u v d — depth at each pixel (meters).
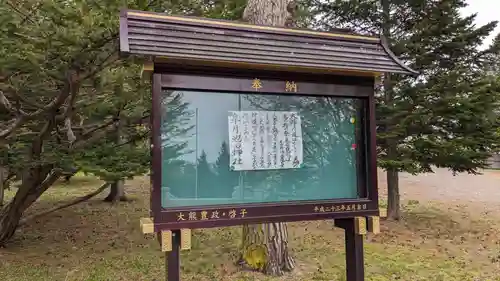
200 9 6.09
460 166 7.84
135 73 5.34
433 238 7.84
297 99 3.82
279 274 5.63
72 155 5.63
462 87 7.36
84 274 5.70
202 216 3.30
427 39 8.01
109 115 6.24
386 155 8.45
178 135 3.39
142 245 7.50
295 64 3.51
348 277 4.05
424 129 7.95
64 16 3.69
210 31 3.45
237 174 3.55
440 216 9.91
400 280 5.49
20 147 6.04
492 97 7.07
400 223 8.97
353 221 3.93
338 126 3.95
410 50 8.07
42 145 6.02
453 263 6.30
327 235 8.13
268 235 5.74
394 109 7.81
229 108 3.56
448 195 13.73
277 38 3.68
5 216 6.90
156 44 3.14
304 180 3.78
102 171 5.16
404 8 8.53
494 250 7.07
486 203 12.07
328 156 3.89
